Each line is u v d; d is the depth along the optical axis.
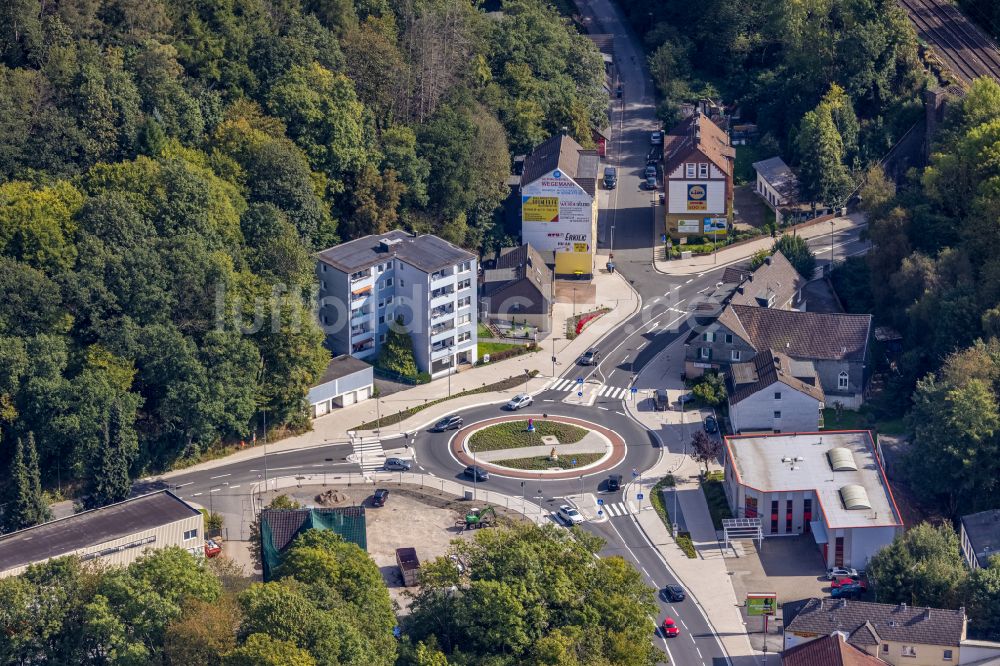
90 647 155.88
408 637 160.25
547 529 171.50
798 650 166.62
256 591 153.12
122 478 192.75
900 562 176.50
